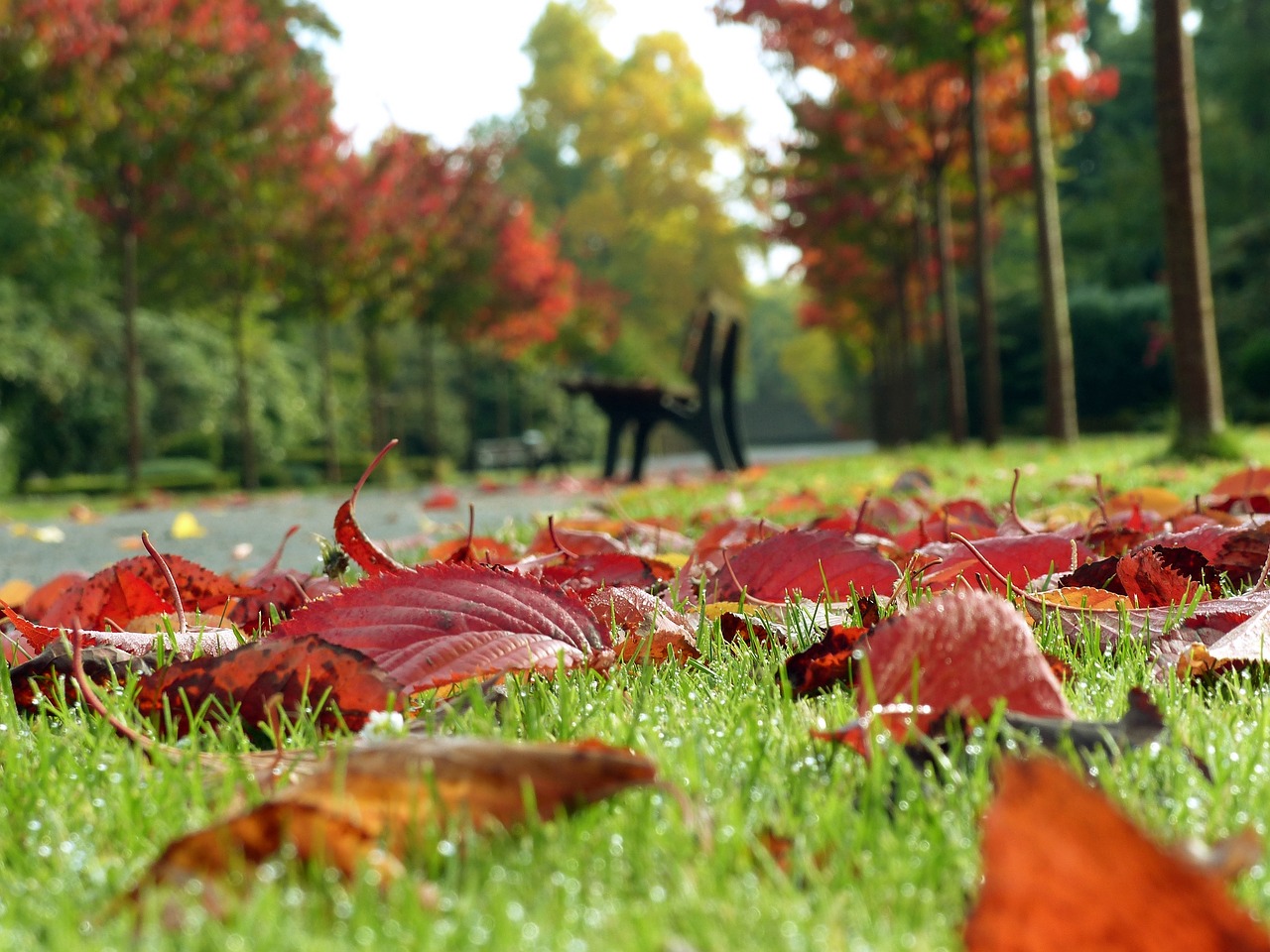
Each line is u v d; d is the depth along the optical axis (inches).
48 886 38.9
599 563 100.0
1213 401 399.5
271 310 1348.4
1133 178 1656.0
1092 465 365.1
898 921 33.7
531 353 1504.7
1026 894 29.8
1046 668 50.0
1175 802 42.2
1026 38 580.7
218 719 58.1
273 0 1211.9
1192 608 74.1
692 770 45.0
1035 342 1573.6
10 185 739.4
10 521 422.6
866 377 2427.4
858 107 876.0
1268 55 1535.4
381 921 33.6
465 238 1070.4
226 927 33.2
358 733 56.3
